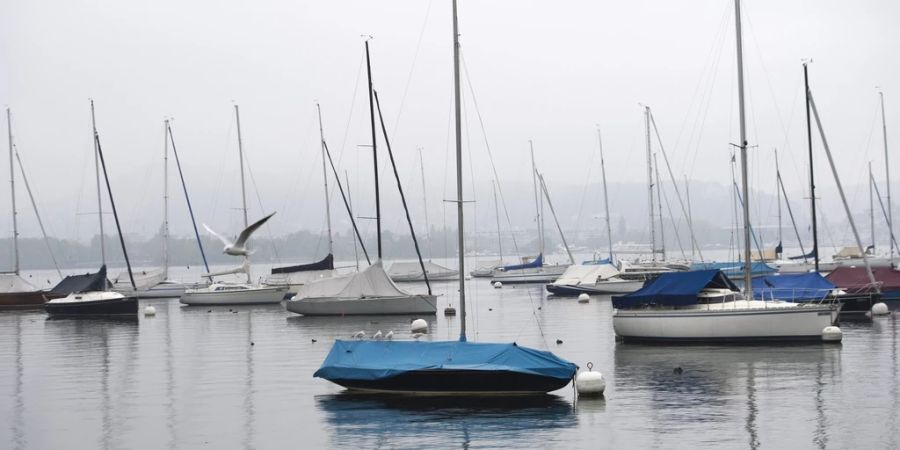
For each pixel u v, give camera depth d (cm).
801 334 4122
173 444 2467
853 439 2345
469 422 2597
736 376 3291
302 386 3294
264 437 2508
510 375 2908
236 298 8119
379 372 2978
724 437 2381
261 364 3947
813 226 6712
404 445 2369
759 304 4197
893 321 5184
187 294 8138
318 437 2483
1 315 7425
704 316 4159
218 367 3881
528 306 7369
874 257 10850
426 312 6406
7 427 2703
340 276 6631
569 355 3953
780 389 3020
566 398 2922
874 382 3117
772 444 2306
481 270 14038
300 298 6600
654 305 4341
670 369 3488
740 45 4559
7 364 4112
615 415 2658
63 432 2631
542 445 2336
